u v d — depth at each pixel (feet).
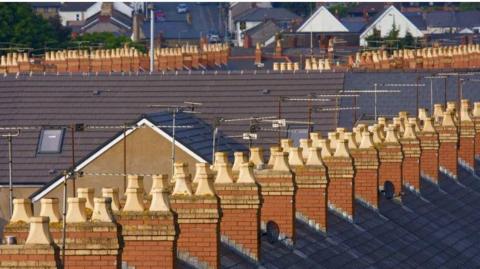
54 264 144.36
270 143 309.42
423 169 257.96
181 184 168.25
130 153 274.77
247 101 343.26
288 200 188.34
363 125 243.40
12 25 643.04
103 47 640.58
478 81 365.81
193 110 325.21
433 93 357.41
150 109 336.49
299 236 194.49
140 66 470.80
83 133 311.06
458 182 268.21
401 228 223.30
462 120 278.46
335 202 211.61
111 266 150.92
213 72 350.23
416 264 212.64
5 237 148.97
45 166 303.89
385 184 234.17
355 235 208.23
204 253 167.53
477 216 254.27
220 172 177.78
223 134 306.76
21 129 312.50
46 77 343.46
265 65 562.25
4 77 342.85
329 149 212.23
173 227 157.99
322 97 343.26
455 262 223.30
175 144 276.41
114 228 150.92
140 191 159.12
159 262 158.30
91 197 157.28
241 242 177.47
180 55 495.82
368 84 355.56
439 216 240.73
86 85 342.85
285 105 339.36
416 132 255.09
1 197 296.30
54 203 152.97
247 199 176.76
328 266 192.03
